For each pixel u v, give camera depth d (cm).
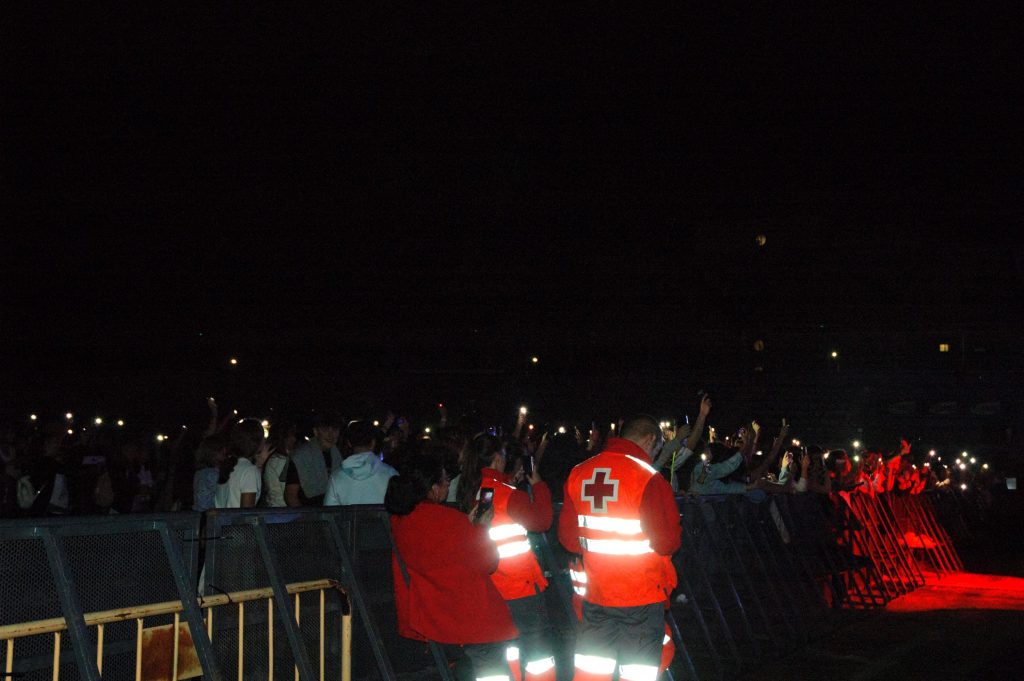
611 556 645
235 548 571
